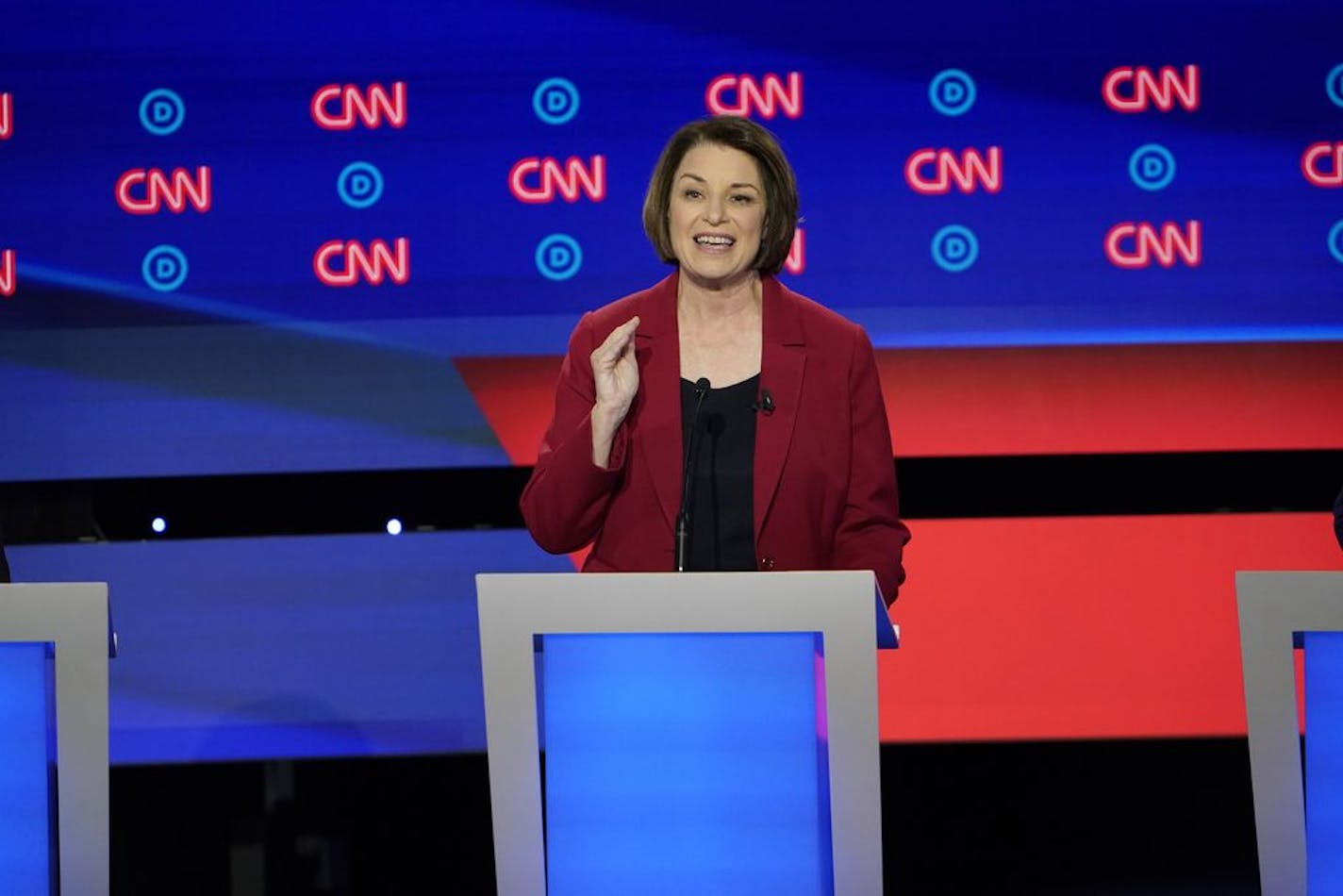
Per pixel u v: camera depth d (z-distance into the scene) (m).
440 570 15.45
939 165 15.29
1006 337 15.30
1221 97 15.20
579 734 6.76
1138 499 15.23
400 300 15.46
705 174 8.68
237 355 15.46
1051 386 15.27
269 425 15.45
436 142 15.45
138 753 15.30
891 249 15.30
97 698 6.89
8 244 15.46
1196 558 15.19
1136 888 14.65
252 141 15.47
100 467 15.45
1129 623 15.20
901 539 8.91
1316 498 15.16
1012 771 15.17
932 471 15.28
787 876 6.72
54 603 6.88
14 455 15.45
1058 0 15.23
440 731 15.38
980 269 15.30
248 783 15.30
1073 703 15.20
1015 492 15.27
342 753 15.34
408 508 15.48
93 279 15.47
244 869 15.16
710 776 6.74
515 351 15.43
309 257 15.47
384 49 15.45
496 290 15.42
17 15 15.51
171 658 15.38
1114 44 15.22
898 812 15.12
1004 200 15.27
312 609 15.41
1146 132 15.21
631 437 8.65
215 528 15.46
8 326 15.45
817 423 8.75
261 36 15.48
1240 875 14.81
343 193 15.47
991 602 15.25
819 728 6.74
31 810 6.95
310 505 15.45
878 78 15.31
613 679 6.77
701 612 6.66
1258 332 15.18
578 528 8.39
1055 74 15.25
